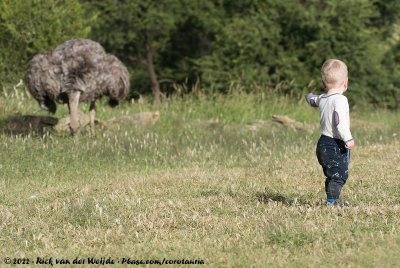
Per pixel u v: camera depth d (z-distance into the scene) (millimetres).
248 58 38219
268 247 6965
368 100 39344
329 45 37969
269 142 18797
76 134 16359
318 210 8719
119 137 17969
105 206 9453
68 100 16281
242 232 7660
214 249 6969
